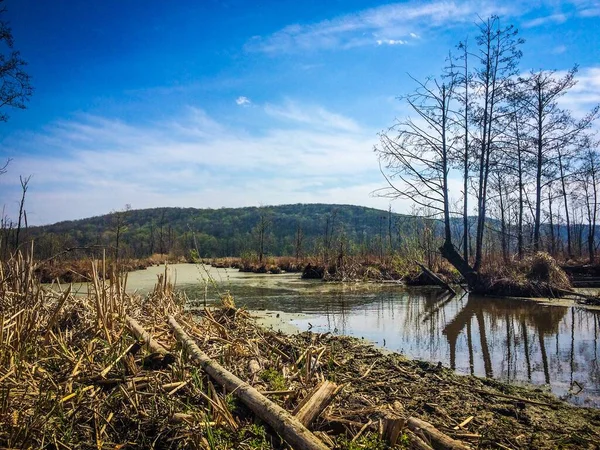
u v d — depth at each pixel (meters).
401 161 20.22
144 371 5.59
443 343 9.17
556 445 4.49
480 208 19.19
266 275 29.94
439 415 5.20
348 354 7.87
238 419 4.57
